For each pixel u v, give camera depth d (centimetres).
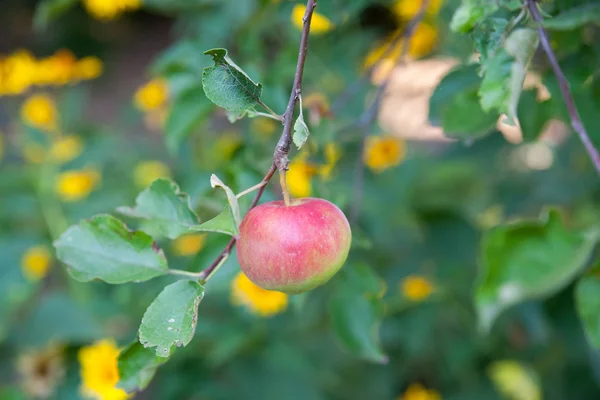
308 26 58
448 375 133
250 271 58
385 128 120
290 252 57
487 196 142
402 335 120
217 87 58
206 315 113
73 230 63
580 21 67
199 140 123
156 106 133
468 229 118
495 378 136
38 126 141
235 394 109
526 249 75
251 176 81
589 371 127
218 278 75
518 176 138
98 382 95
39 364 112
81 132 144
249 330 109
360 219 112
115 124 162
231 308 115
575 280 102
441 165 136
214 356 104
